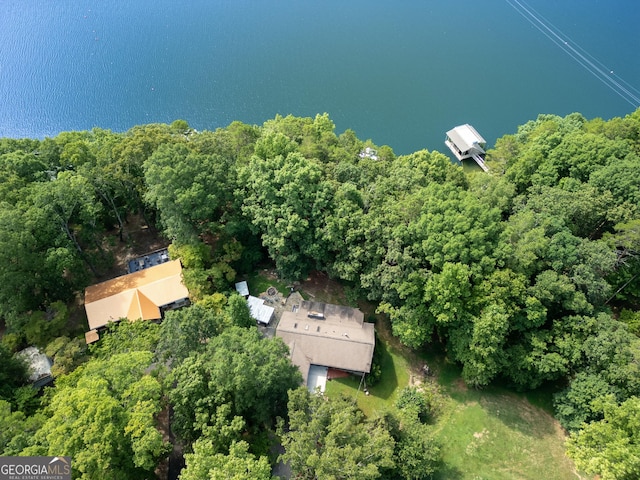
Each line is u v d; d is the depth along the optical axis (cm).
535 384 6244
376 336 7225
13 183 6894
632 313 6681
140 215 8762
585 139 8119
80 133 9388
